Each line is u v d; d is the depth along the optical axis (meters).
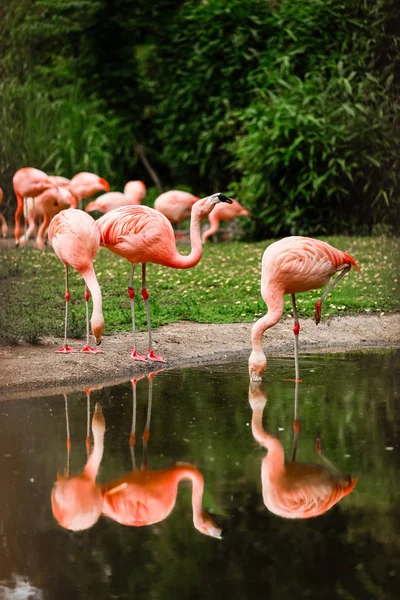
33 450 6.33
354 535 4.97
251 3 22.20
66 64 24.89
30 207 17.66
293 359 9.23
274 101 19.14
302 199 19.06
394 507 5.33
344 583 4.45
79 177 18.36
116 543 4.94
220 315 11.12
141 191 19.00
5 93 20.41
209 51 22.34
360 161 18.67
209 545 4.87
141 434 6.66
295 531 5.03
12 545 4.91
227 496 5.52
